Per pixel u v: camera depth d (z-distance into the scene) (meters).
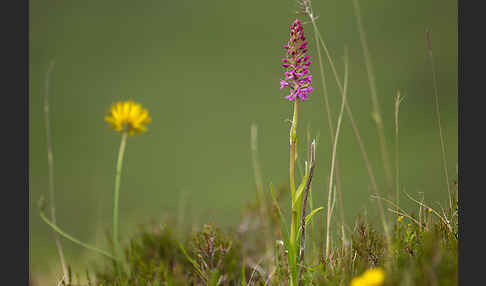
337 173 1.54
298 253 1.43
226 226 1.69
